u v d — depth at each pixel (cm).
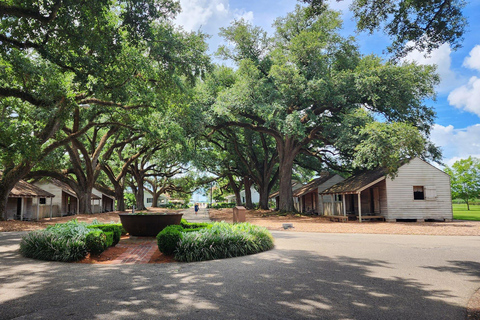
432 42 981
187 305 478
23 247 912
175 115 2409
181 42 1773
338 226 1875
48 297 516
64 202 3603
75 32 1015
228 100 2523
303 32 2445
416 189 2294
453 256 895
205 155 3788
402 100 2433
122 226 1295
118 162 4297
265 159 3928
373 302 494
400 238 1335
